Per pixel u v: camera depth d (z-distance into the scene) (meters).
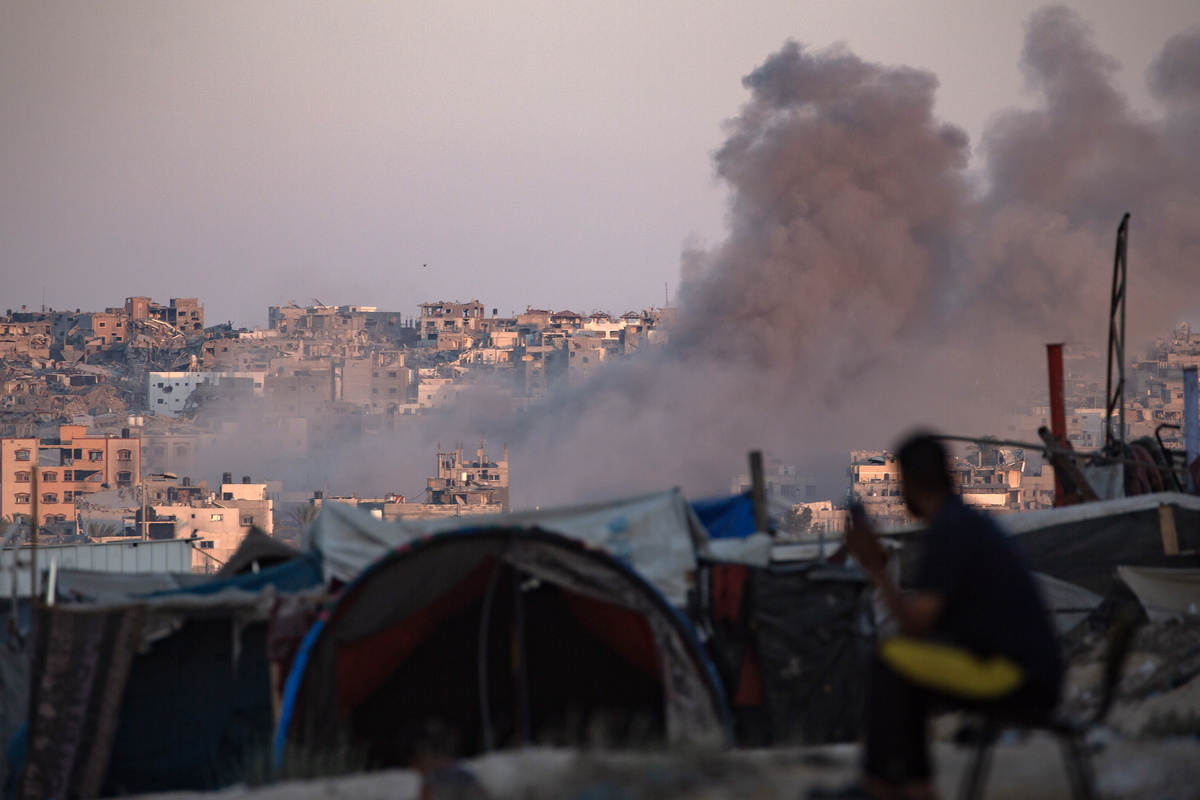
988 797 19.22
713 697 43.09
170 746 48.59
